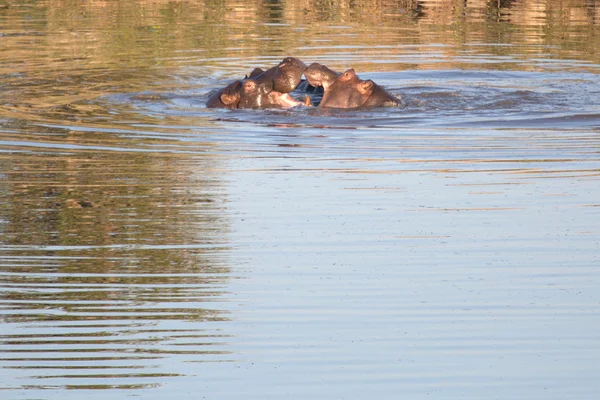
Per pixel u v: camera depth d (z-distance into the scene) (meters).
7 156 39.88
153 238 30.30
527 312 25.05
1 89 54.16
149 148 41.25
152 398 20.84
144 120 46.75
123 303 25.50
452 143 42.22
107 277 27.27
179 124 45.88
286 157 39.78
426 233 30.69
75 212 32.84
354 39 72.31
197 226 31.38
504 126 45.72
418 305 25.50
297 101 50.12
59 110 48.97
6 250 29.27
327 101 49.53
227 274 27.50
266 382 21.53
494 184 35.94
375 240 30.06
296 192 34.84
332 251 29.17
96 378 21.64
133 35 73.19
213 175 37.19
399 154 40.28
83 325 24.28
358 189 35.25
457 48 68.94
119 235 30.64
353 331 24.05
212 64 62.59
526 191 35.06
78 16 82.06
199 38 72.31
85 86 55.22
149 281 26.98
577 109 49.66
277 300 25.77
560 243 29.77
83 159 39.47
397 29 77.06
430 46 69.88
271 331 23.98
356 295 26.09
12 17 81.50
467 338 23.70
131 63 62.66
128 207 33.38
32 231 30.94
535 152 40.69
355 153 40.50
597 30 77.25
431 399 20.88
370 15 84.81
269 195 34.50
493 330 24.09
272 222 31.69
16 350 22.88
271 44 69.88
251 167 38.22
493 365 22.36
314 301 25.73
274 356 22.73
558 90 54.69
